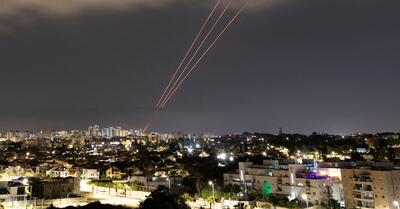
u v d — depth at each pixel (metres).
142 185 158.88
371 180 105.50
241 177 141.12
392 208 101.50
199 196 134.38
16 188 123.12
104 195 143.12
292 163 139.25
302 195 114.62
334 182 114.06
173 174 187.25
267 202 115.75
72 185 141.50
